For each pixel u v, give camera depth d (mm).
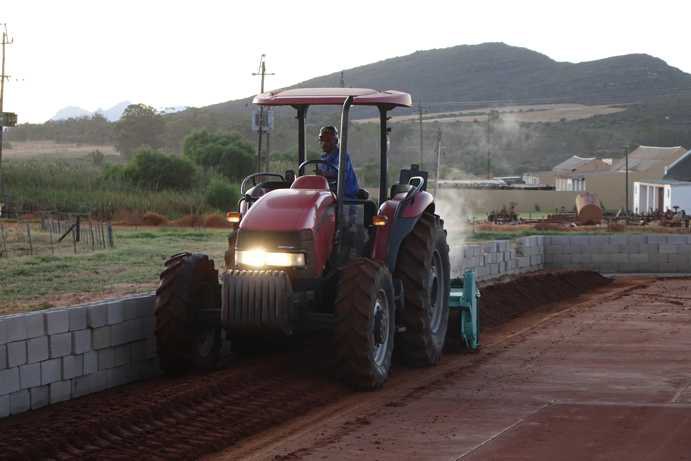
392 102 12516
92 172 70812
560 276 25578
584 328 17531
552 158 184125
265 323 11320
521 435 9414
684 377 12516
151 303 12414
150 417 9945
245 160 87688
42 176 63156
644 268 30719
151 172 69938
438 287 14133
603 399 11164
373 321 11625
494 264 26250
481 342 16172
